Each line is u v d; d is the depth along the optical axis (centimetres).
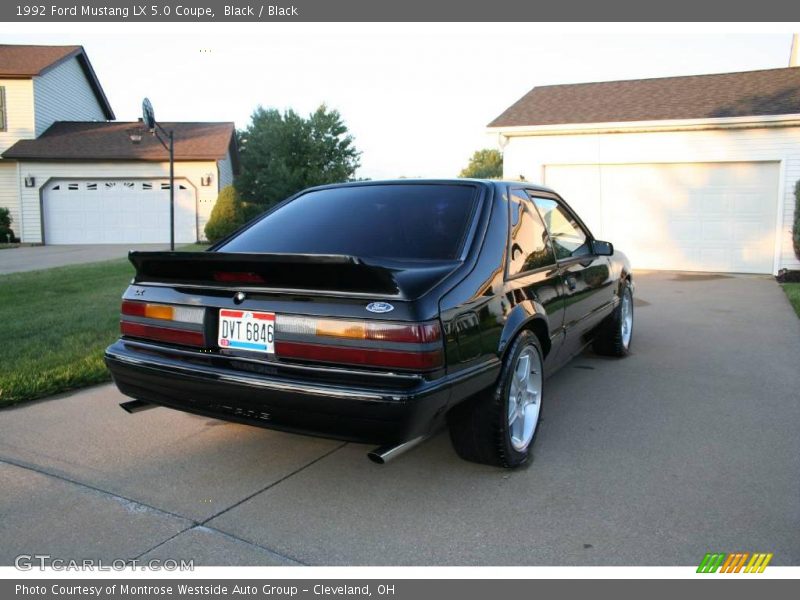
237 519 282
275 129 2992
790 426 400
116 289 964
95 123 2434
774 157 1214
